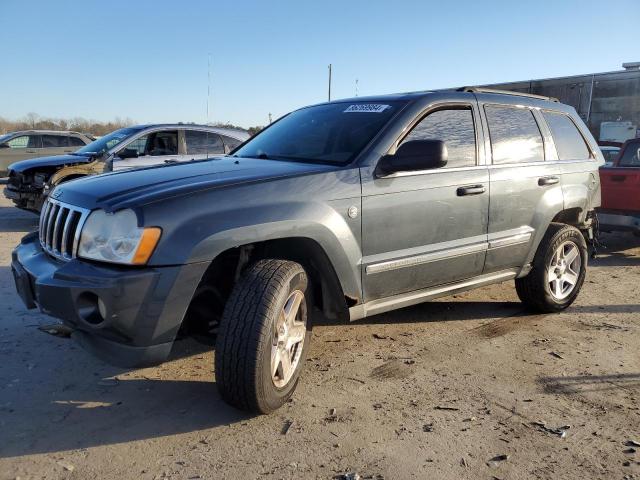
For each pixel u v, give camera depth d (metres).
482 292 5.83
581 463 2.75
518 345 4.33
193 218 2.84
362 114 4.07
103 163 9.90
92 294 2.70
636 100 20.03
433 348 4.25
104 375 3.67
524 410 3.29
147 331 2.77
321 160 3.77
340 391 3.51
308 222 3.18
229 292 3.38
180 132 10.30
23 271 3.21
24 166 9.92
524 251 4.69
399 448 2.87
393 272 3.71
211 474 2.63
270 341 2.98
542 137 4.96
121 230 2.78
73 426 3.04
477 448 2.88
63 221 3.17
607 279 6.59
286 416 3.18
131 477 2.60
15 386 3.48
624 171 7.80
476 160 4.29
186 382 3.61
